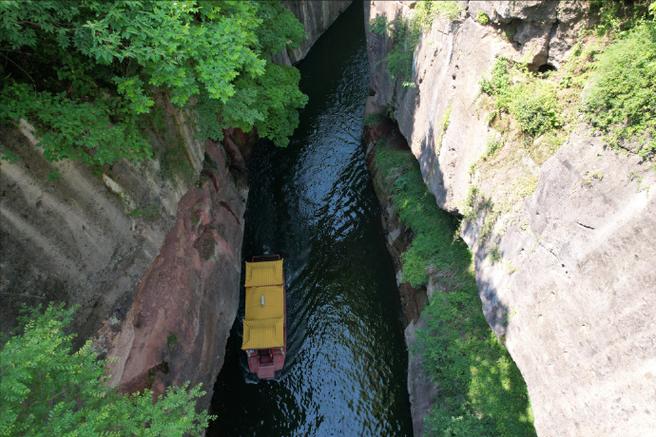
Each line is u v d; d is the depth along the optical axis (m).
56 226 11.98
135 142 13.58
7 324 10.73
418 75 20.88
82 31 10.30
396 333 21.25
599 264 9.95
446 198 18.23
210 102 17.70
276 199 26.86
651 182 8.90
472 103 15.87
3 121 10.83
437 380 17.12
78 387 9.25
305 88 34.50
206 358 18.61
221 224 21.77
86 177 12.82
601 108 10.27
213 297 19.78
